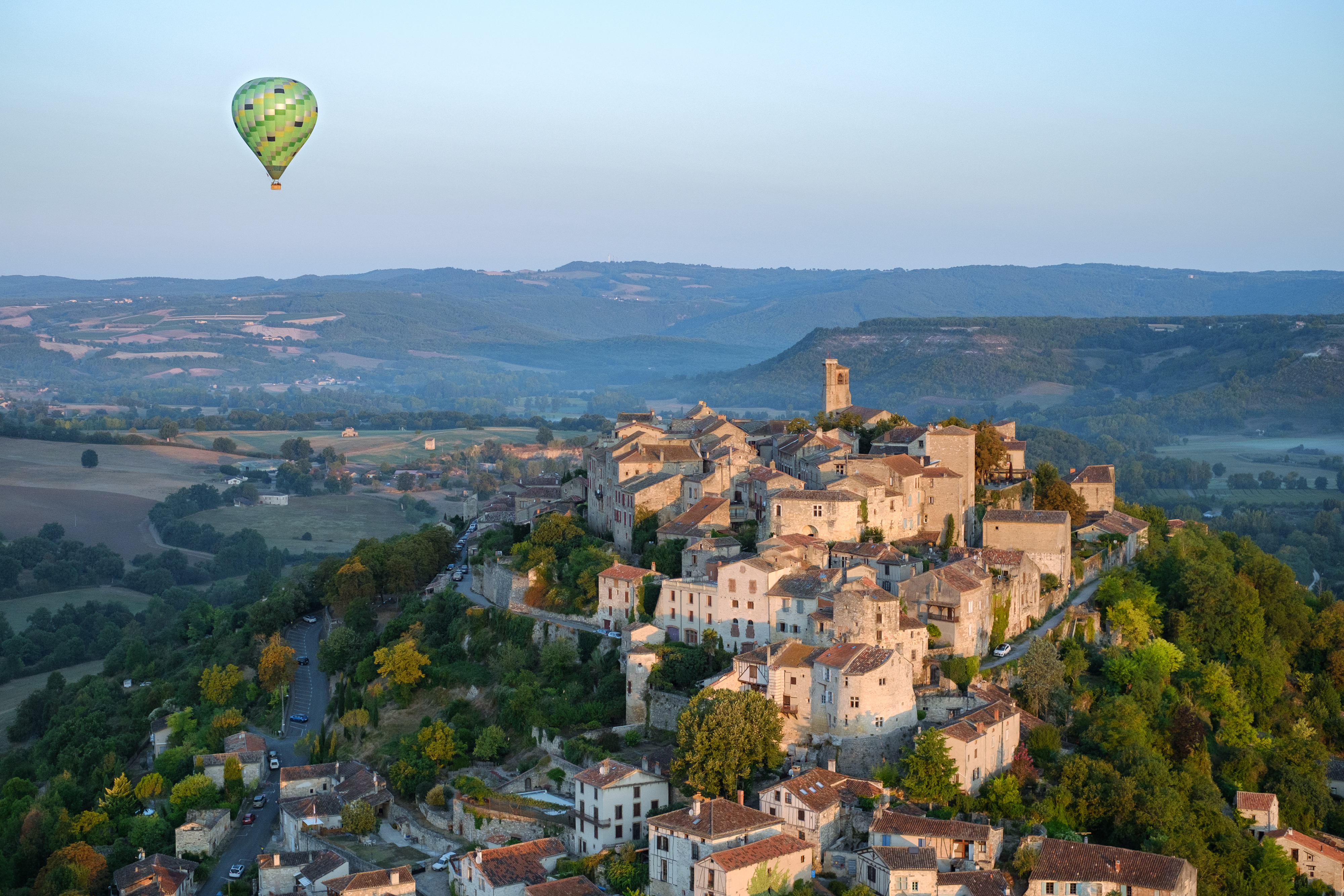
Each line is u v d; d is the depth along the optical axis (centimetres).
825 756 18638
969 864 16150
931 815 17125
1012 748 19088
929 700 19662
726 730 18112
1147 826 17688
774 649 19988
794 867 16362
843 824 17138
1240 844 18262
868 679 18512
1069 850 16262
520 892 17462
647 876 17288
